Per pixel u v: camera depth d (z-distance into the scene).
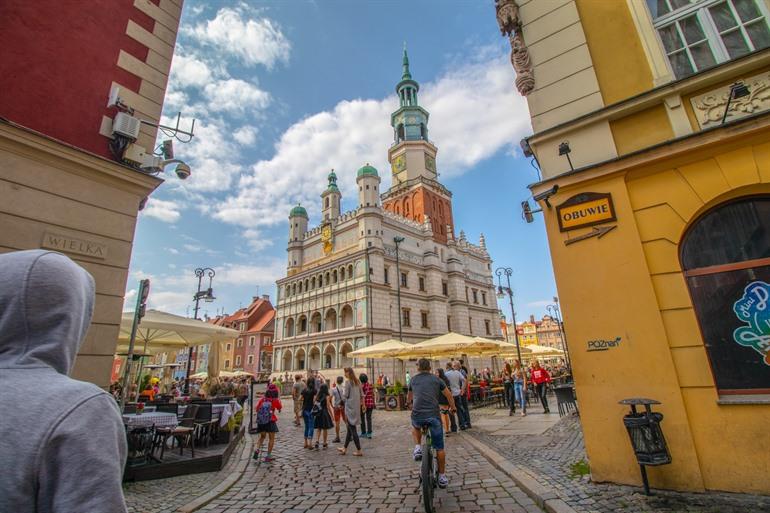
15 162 6.18
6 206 5.98
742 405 4.81
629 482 5.17
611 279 5.87
